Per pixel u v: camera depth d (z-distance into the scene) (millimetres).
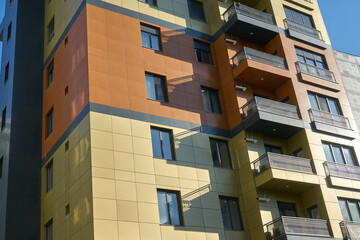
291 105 30281
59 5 32750
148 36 29734
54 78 30938
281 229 25094
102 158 23453
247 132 28750
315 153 29359
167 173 25172
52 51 32312
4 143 30719
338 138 31469
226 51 31531
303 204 28781
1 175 30062
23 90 31688
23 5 35094
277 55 33219
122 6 29391
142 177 24109
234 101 29828
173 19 31609
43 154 29891
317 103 32344
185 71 29828
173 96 28234
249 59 29812
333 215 27422
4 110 32719
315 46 35344
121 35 28172
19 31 33812
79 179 23953
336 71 35375
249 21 31844
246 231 26250
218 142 28812
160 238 22938
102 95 25359
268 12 35000
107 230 21672
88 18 27484
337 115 32406
